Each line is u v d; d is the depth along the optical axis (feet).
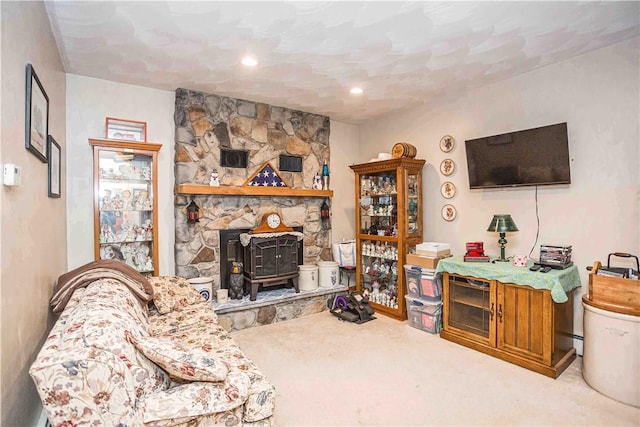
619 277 7.78
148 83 11.32
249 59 9.45
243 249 13.23
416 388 8.07
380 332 11.74
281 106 14.17
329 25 7.64
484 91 11.83
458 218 12.76
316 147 15.37
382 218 14.58
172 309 9.43
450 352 10.05
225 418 4.98
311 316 13.56
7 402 4.46
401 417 6.97
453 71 10.49
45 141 6.85
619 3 6.94
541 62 9.96
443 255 12.00
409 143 14.60
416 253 12.41
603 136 9.14
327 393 7.87
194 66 9.93
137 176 11.19
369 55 9.26
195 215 12.00
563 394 7.75
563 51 9.25
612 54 8.93
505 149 10.84
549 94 10.16
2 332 4.25
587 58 9.37
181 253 12.00
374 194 14.74
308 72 10.43
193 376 4.85
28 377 5.45
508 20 7.54
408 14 7.22
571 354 9.36
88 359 4.04
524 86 10.72
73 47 8.62
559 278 8.64
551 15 7.38
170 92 12.17
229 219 13.10
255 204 13.75
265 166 13.75
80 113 10.56
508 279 9.35
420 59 9.57
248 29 7.77
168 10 6.95
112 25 7.54
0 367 4.20
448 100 13.02
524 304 9.12
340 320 13.05
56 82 8.57
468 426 6.67
